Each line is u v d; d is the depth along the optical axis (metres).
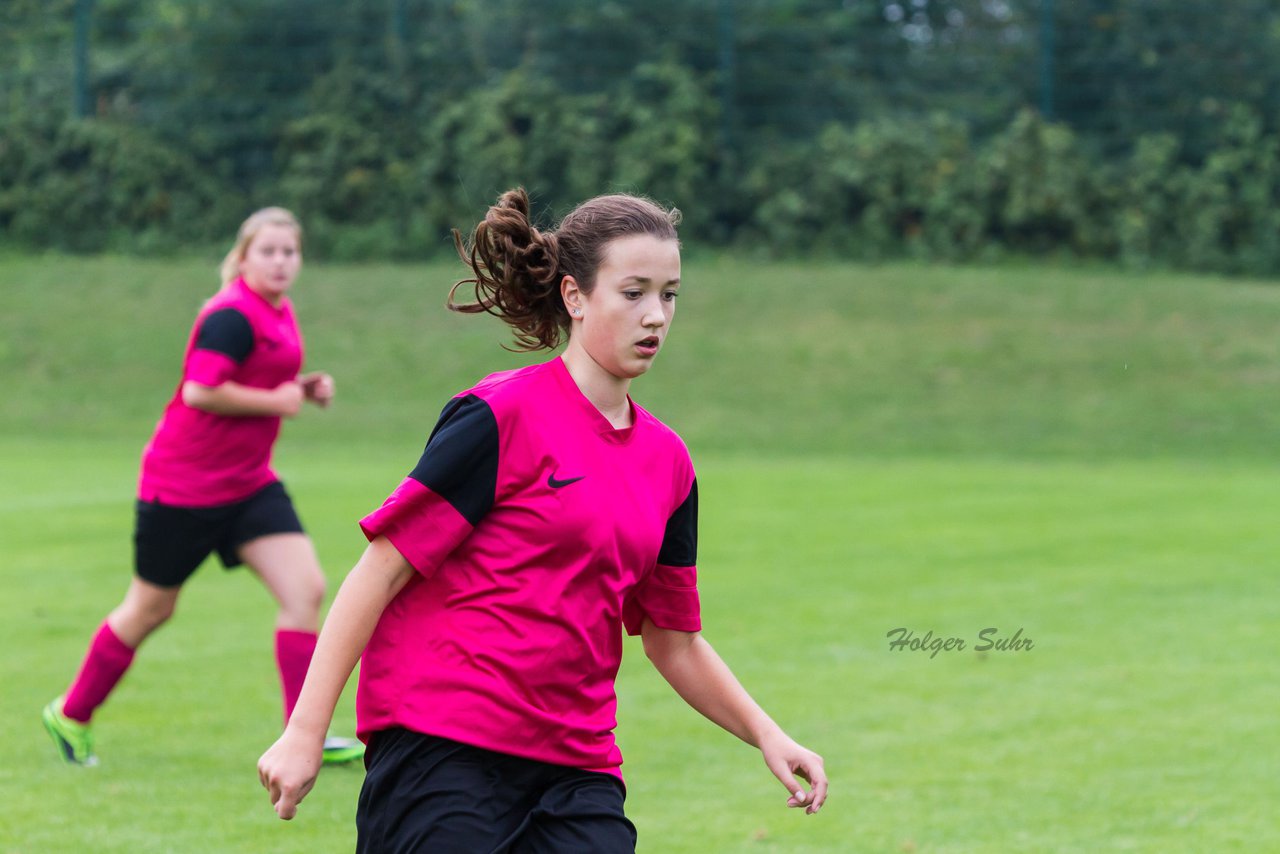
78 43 108.12
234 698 24.77
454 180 104.44
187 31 109.62
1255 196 102.69
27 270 96.12
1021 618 31.41
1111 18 106.62
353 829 18.02
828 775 20.48
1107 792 19.69
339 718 23.34
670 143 104.44
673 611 11.84
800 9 109.12
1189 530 44.06
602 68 107.94
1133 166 103.25
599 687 11.04
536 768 10.70
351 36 109.25
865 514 47.41
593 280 10.77
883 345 82.12
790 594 33.94
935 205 102.56
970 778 20.36
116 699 24.64
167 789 19.62
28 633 29.72
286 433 70.38
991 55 109.50
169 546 20.77
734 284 91.88
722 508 48.84
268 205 107.31
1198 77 106.31
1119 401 73.56
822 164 105.19
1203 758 21.39
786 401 74.94
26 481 54.66
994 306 87.12
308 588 21.05
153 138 108.50
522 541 10.59
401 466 60.59
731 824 18.33
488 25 108.81
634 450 11.05
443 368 80.38
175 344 84.88
